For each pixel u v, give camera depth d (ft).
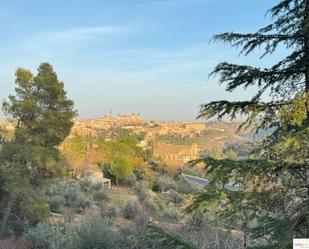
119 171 184.44
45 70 83.56
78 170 184.75
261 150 15.88
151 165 216.74
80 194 119.55
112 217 87.66
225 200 15.39
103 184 161.68
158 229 16.51
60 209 103.45
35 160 79.71
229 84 16.74
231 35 16.37
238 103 16.60
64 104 86.07
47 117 82.43
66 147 176.76
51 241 63.16
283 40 16.24
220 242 33.37
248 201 15.58
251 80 16.58
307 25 14.70
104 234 54.24
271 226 16.31
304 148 14.44
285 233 14.21
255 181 15.87
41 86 82.79
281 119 15.19
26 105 78.89
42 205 79.71
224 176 15.76
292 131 15.37
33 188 84.43
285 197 15.52
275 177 15.75
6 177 76.28
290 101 15.70
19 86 82.38
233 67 16.44
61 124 84.94
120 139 246.68
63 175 88.33
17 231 76.84
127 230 55.88
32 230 69.72
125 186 184.14
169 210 89.56
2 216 81.10
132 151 225.15
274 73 16.29
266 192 15.51
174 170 207.41
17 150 78.48
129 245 48.21
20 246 63.36
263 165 15.03
